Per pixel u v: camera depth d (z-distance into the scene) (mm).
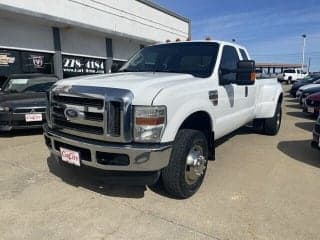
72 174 4355
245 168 4727
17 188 3889
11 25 11383
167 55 4738
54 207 3404
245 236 2869
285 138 6809
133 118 3053
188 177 3596
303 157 5340
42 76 8734
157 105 3059
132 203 3512
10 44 11414
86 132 3275
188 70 4340
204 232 2934
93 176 3453
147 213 3287
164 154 3123
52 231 2939
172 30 20641
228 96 4539
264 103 6457
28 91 7871
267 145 6156
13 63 11656
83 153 3350
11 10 10258
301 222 3119
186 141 3449
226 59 4676
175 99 3283
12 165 4734
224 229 2986
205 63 4367
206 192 3820
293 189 3934
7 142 6164
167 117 3160
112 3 15344
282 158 5266
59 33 13266
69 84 3457
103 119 3094
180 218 3186
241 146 6062
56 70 13211
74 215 3232
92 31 14133
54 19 11828
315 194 3787
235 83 4617
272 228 3006
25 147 5781
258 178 4305
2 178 4211
